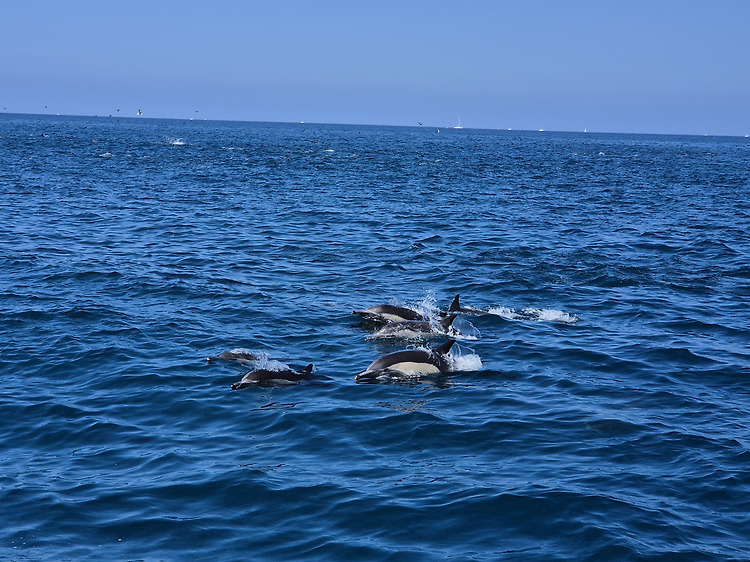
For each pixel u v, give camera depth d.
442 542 9.54
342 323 19.83
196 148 109.88
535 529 9.83
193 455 12.03
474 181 65.12
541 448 12.41
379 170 75.44
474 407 14.24
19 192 46.47
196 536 9.67
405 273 26.22
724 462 11.84
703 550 9.34
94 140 123.50
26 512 10.18
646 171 86.19
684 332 19.70
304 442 12.55
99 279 23.91
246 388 15.00
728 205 50.34
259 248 30.39
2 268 25.06
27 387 14.95
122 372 15.79
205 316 20.11
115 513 10.20
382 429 13.09
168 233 33.59
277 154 100.44
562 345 18.38
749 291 24.56
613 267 27.62
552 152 138.00
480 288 24.17
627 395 15.02
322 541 9.55
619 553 9.24
